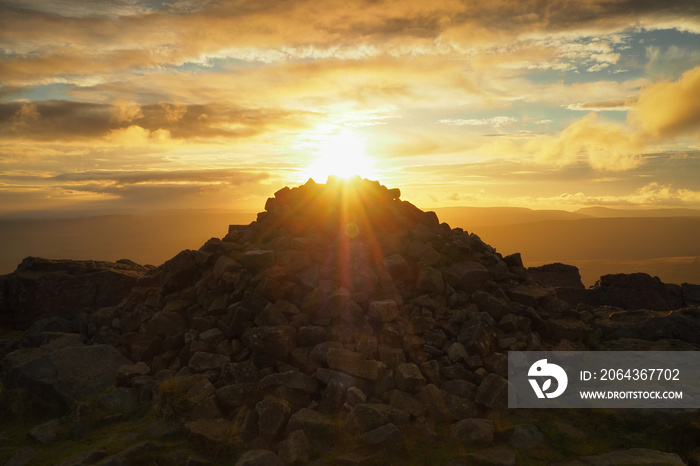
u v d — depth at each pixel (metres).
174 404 11.32
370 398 11.34
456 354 12.39
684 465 9.20
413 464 9.48
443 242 17.16
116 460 9.51
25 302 19.77
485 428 10.24
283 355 12.48
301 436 10.08
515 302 15.59
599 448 10.15
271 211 18.42
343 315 13.54
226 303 15.07
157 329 15.05
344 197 18.14
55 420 11.93
